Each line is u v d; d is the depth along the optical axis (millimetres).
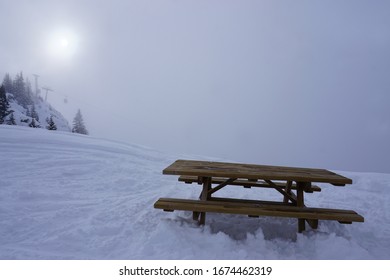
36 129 9844
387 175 7562
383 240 3172
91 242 2707
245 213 2723
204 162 3754
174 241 2697
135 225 3141
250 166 3553
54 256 2424
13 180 4445
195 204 2846
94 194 4270
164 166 7293
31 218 3121
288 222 3391
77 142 8234
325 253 2652
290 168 3568
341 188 6117
